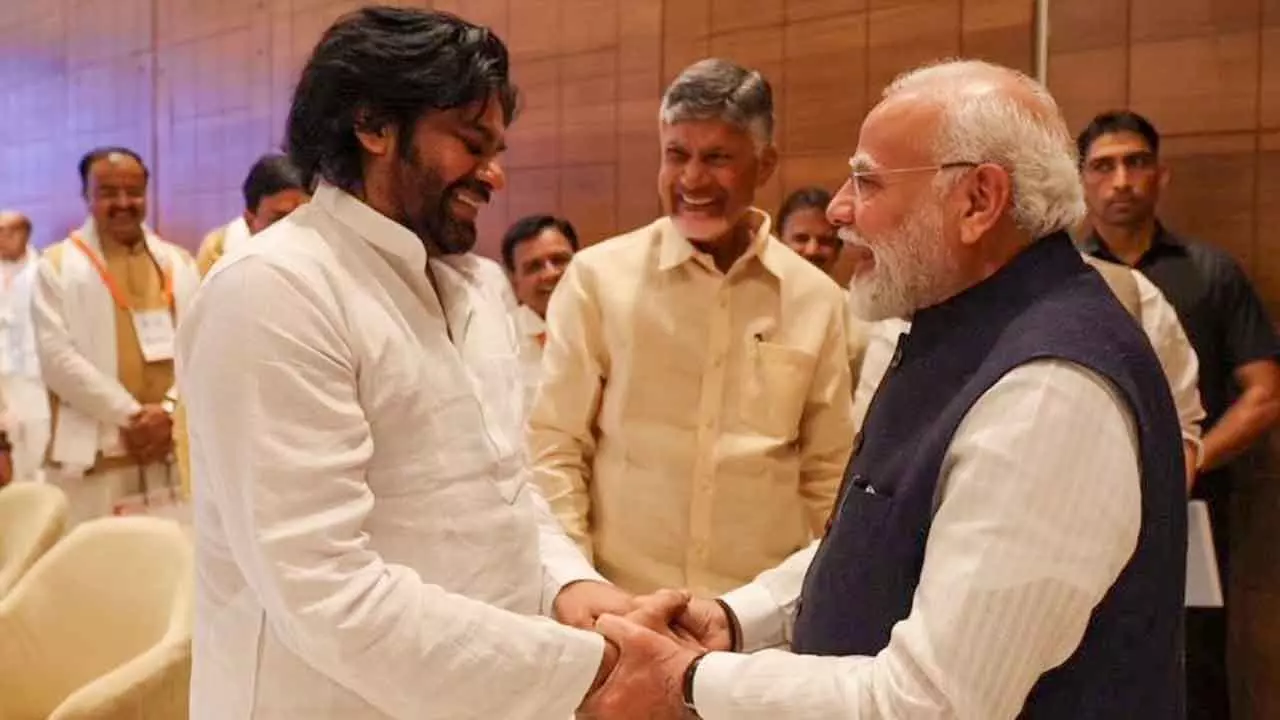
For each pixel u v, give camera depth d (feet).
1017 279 4.97
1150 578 4.75
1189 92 11.53
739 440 8.09
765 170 8.16
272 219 12.31
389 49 5.18
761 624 6.63
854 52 13.80
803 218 12.16
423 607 4.99
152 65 26.40
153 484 15.15
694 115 7.84
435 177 5.28
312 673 5.17
